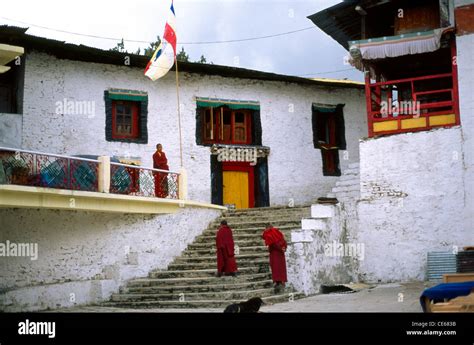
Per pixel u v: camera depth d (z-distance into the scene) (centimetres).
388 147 1923
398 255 1869
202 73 2344
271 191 2434
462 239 1778
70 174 1526
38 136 2003
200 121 2334
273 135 2464
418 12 2069
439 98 2189
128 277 1708
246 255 1745
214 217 2066
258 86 2456
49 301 1544
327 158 2580
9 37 1881
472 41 1812
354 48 1939
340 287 1697
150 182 1769
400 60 2086
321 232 1742
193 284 1630
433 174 1842
